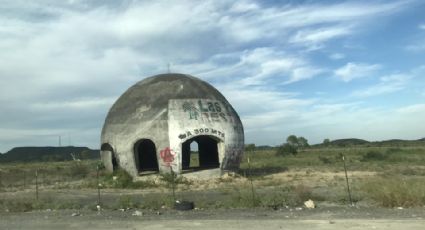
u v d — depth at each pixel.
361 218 13.67
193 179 29.92
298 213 15.30
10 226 14.70
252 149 78.62
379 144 106.69
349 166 39.09
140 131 30.48
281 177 30.83
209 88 33.72
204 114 31.12
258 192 22.14
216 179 30.05
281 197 19.14
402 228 11.66
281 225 12.72
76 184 31.05
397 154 53.47
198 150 37.78
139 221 14.60
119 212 17.14
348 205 17.05
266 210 16.38
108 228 13.47
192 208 17.52
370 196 18.20
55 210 18.55
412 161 44.59
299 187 21.20
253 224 13.06
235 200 18.38
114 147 31.44
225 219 14.37
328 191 21.73
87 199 22.45
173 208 17.67
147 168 37.72
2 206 19.80
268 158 57.56
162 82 32.62
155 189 26.84
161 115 30.45
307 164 44.09
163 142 30.06
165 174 29.69
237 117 33.66
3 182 35.53
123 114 31.88
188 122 30.42
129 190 26.84
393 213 14.54
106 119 33.69
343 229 11.80
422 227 11.72
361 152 63.62
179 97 31.33
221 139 31.14
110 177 30.89
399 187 17.06
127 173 30.61
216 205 18.00
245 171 35.56
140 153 37.72
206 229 12.57
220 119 31.56
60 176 40.25
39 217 16.56
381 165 39.38
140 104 31.55
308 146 100.94
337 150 76.31
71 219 15.73
